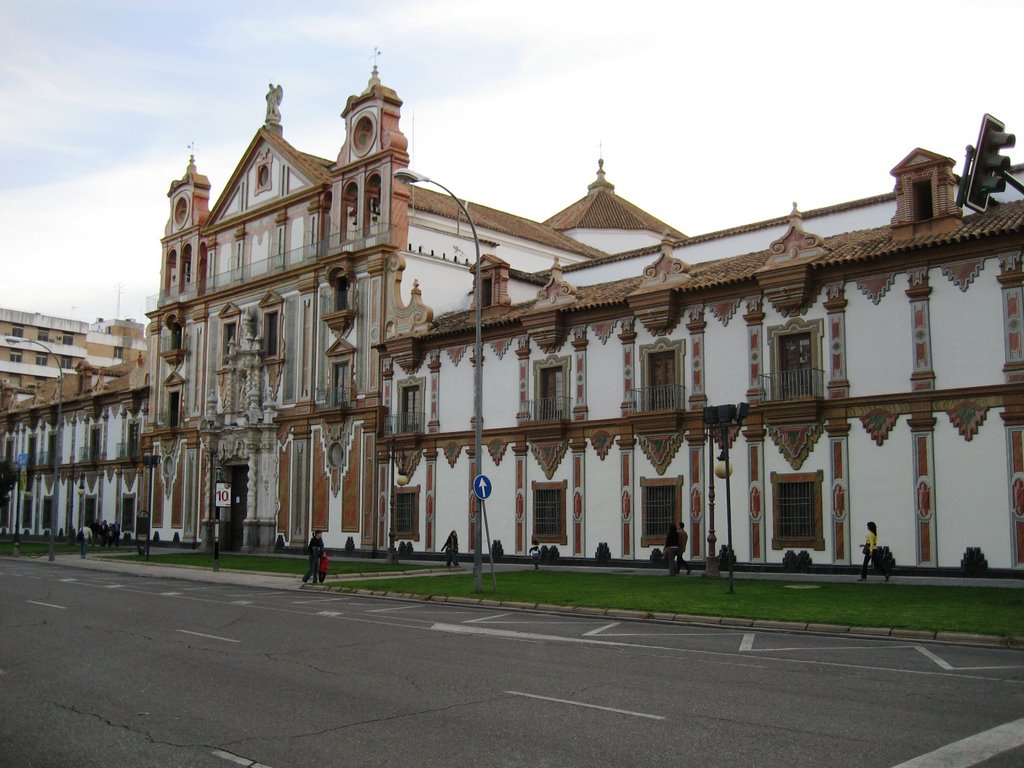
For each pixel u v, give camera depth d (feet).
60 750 27.55
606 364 115.24
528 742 28.07
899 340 91.20
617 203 207.41
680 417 106.52
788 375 98.37
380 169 149.38
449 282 152.25
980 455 85.35
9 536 274.77
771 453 98.94
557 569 111.34
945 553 86.48
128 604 74.18
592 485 115.14
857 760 25.98
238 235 178.91
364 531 144.25
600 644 50.14
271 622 61.31
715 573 91.20
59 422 162.20
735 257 116.88
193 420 185.88
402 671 40.86
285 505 159.94
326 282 156.56
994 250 85.81
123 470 220.02
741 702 33.78
